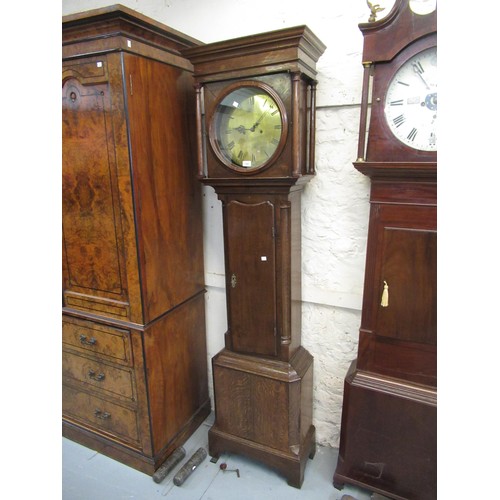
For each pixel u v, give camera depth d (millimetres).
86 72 1320
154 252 1490
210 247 1816
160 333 1569
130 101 1298
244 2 1521
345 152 1461
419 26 1079
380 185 1234
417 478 1353
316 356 1696
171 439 1694
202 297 1854
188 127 1606
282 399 1482
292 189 1368
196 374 1855
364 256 1512
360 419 1389
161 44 1404
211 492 1518
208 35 1623
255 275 1466
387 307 1301
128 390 1577
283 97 1244
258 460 1581
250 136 1337
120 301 1506
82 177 1447
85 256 1537
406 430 1330
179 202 1604
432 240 1201
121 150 1331
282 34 1169
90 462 1672
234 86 1294
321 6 1393
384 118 1174
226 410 1613
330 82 1424
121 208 1392
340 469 1482
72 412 1785
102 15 1200
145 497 1496
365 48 1148
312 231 1575
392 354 1339
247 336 1538
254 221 1416
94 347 1613
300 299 1631
